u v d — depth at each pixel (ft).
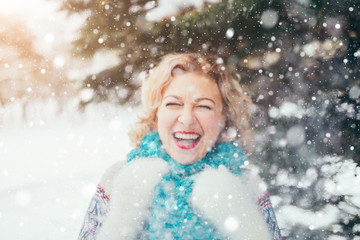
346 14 9.70
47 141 21.31
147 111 4.96
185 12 10.41
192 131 4.49
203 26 10.19
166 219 4.40
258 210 4.66
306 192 8.88
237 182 4.49
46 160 17.67
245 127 5.16
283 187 9.21
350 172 9.30
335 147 9.90
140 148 4.90
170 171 4.62
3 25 13.53
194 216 4.37
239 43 10.40
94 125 23.56
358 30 9.72
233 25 10.13
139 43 11.37
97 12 11.37
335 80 10.09
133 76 12.21
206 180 4.38
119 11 11.20
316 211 8.16
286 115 10.30
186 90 4.50
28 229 9.61
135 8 11.02
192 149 4.55
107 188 4.93
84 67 12.44
